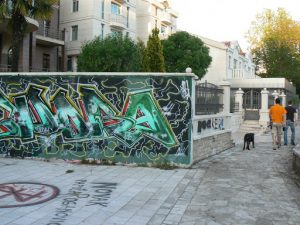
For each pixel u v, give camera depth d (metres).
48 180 7.50
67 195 6.40
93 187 6.98
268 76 41.31
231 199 6.34
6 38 25.66
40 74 9.74
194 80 9.17
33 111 9.87
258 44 41.28
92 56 25.67
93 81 9.45
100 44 26.14
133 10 40.44
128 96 9.27
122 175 8.05
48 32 33.75
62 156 9.68
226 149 12.73
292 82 44.28
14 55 16.77
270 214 5.56
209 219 5.31
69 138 9.62
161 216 5.41
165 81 9.10
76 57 35.56
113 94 9.34
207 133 10.75
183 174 8.26
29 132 9.91
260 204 6.07
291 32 39.97
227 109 13.10
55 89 9.70
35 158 9.86
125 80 9.28
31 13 17.05
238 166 9.33
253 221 5.25
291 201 6.27
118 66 25.44
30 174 8.05
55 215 5.33
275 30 40.56
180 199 6.30
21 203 5.90
